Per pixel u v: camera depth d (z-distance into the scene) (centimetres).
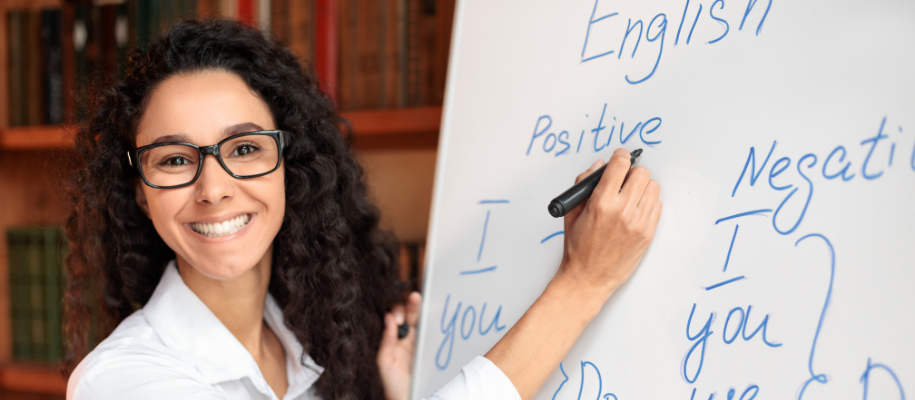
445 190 66
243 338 72
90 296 80
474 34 67
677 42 54
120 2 108
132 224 70
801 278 47
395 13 97
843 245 45
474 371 50
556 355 51
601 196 51
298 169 70
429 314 65
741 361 48
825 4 48
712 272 50
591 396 54
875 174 45
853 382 44
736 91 51
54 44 111
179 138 58
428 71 97
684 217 52
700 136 52
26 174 130
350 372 74
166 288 67
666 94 54
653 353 52
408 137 113
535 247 59
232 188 59
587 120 58
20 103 113
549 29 62
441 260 65
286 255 73
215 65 60
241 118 60
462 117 66
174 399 54
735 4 51
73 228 76
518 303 59
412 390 65
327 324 74
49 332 114
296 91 69
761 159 49
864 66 46
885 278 44
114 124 64
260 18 101
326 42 98
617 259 52
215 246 60
